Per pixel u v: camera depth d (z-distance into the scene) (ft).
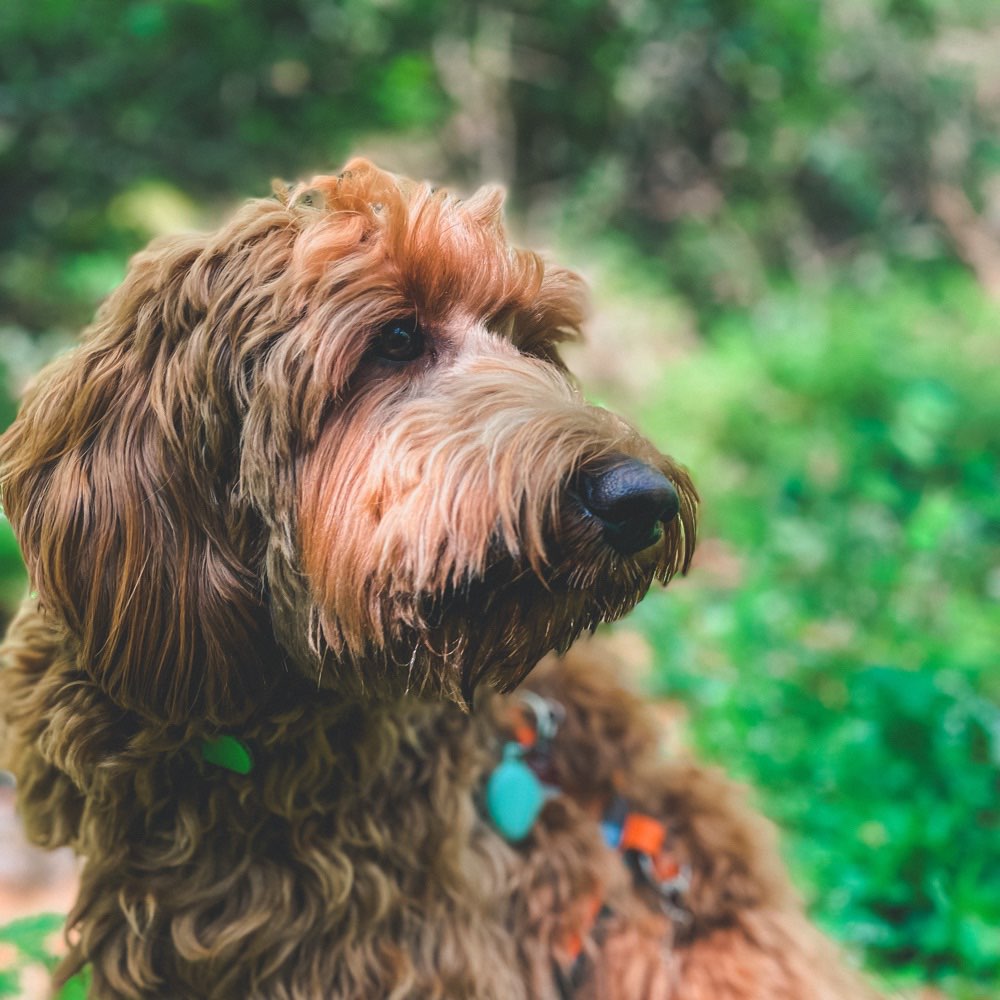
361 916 2.50
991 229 14.11
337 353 2.33
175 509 2.34
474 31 10.41
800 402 8.32
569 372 2.71
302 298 2.33
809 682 4.64
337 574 2.32
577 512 2.23
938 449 6.89
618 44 11.02
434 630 2.31
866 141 13.15
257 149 8.37
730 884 2.85
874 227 12.71
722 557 6.49
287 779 2.45
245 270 2.37
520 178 11.30
